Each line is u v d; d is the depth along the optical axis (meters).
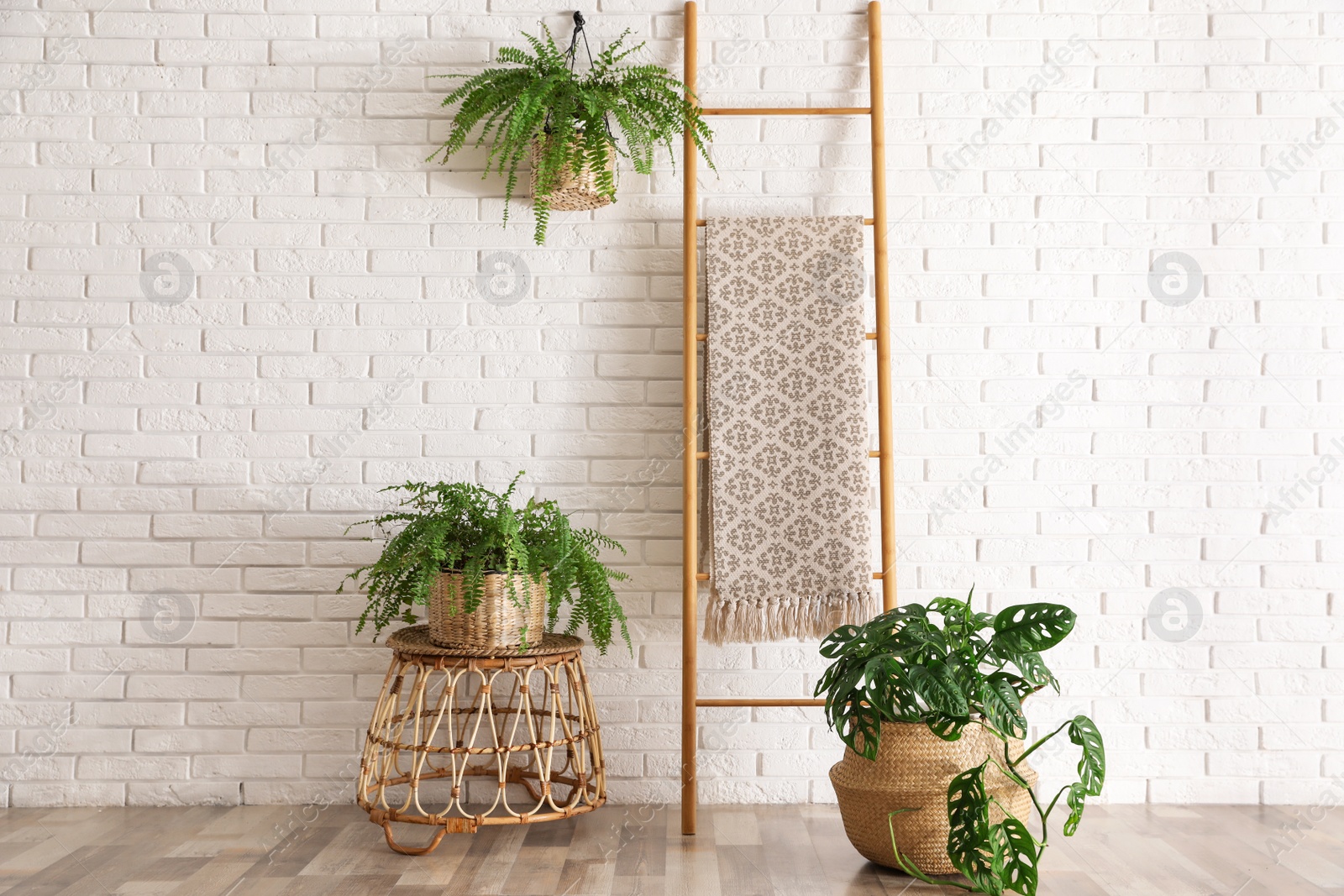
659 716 2.29
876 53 2.27
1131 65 2.32
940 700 1.66
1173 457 2.33
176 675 2.27
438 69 2.33
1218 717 2.29
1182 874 1.84
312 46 2.33
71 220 2.31
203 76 2.33
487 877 1.82
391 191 2.33
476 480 2.32
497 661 1.92
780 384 2.20
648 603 2.30
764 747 2.29
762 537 2.17
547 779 1.96
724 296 2.22
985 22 2.32
